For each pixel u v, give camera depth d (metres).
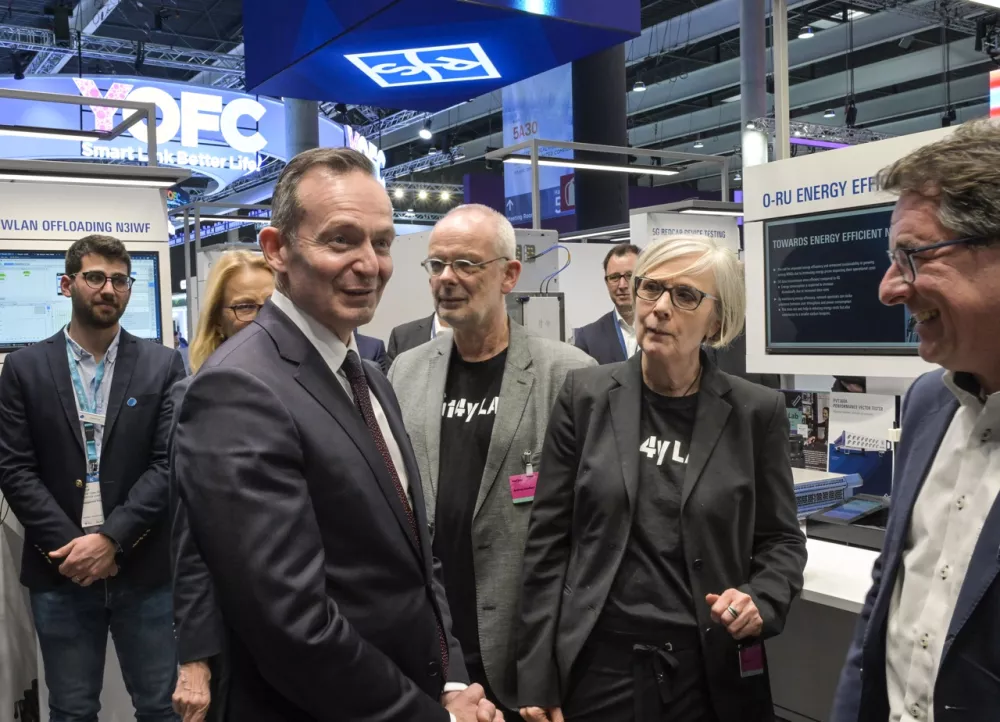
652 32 10.24
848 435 2.35
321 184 1.12
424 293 5.30
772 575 1.49
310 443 1.06
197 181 15.93
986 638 0.92
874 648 1.09
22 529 2.81
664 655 1.44
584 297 6.56
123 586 2.41
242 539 0.97
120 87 9.72
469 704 1.22
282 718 1.07
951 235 0.89
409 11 2.71
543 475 1.67
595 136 8.05
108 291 2.41
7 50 12.08
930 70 9.91
